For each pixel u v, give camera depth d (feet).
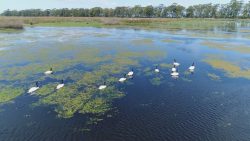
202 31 421.59
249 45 274.36
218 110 113.09
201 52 234.38
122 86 139.85
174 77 156.87
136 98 124.36
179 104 118.83
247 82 149.18
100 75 157.17
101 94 127.95
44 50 231.30
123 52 227.61
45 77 151.43
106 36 341.82
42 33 367.04
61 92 128.77
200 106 116.88
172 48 253.44
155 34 375.45
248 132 95.86
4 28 410.93
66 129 95.40
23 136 90.43
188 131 95.61
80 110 110.42
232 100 123.75
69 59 196.75
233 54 226.58
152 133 93.97
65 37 325.21
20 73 158.30
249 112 111.45
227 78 156.35
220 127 98.84
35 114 106.11
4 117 103.35
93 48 245.04
